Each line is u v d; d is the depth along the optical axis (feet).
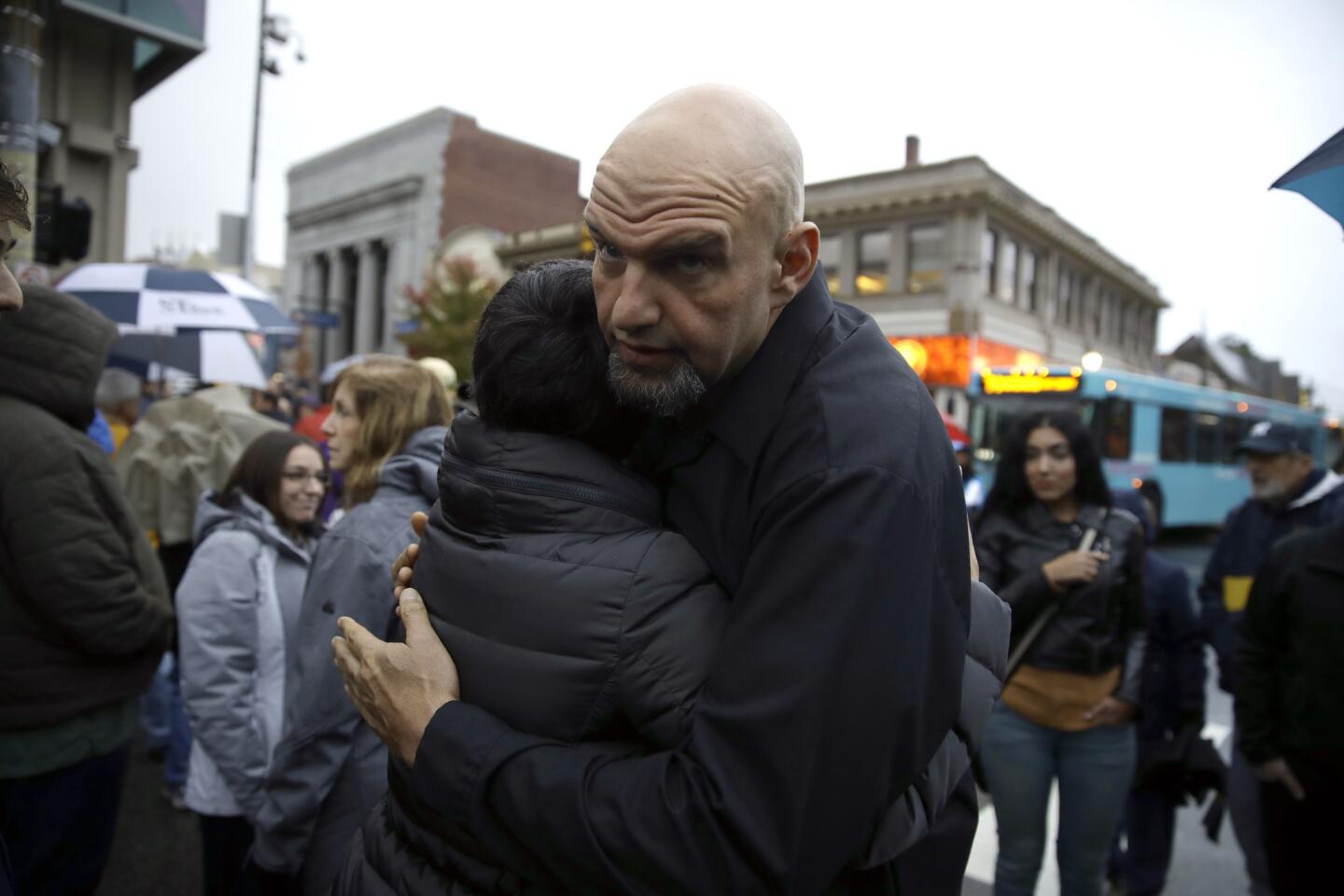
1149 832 10.77
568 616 3.40
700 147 2.98
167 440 14.65
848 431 3.16
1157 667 10.62
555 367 3.63
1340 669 7.36
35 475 6.72
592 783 3.14
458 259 97.55
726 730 2.97
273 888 6.63
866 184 77.41
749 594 3.11
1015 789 8.95
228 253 53.31
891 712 2.97
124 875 11.22
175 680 13.05
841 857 2.99
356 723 6.55
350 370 7.70
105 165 45.57
